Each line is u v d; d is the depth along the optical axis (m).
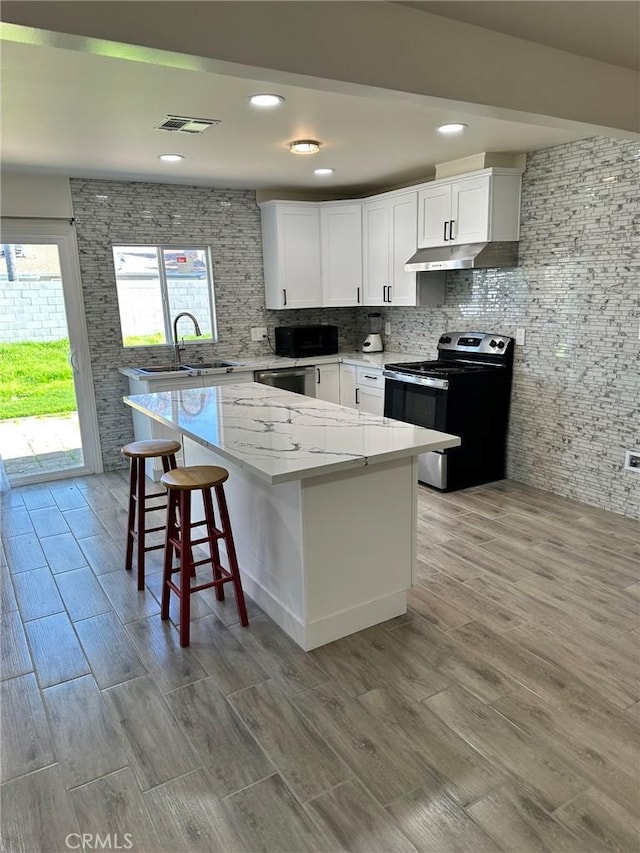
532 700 2.16
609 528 3.66
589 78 2.55
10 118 3.03
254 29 1.78
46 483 4.88
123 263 4.99
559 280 4.03
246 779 1.84
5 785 1.84
